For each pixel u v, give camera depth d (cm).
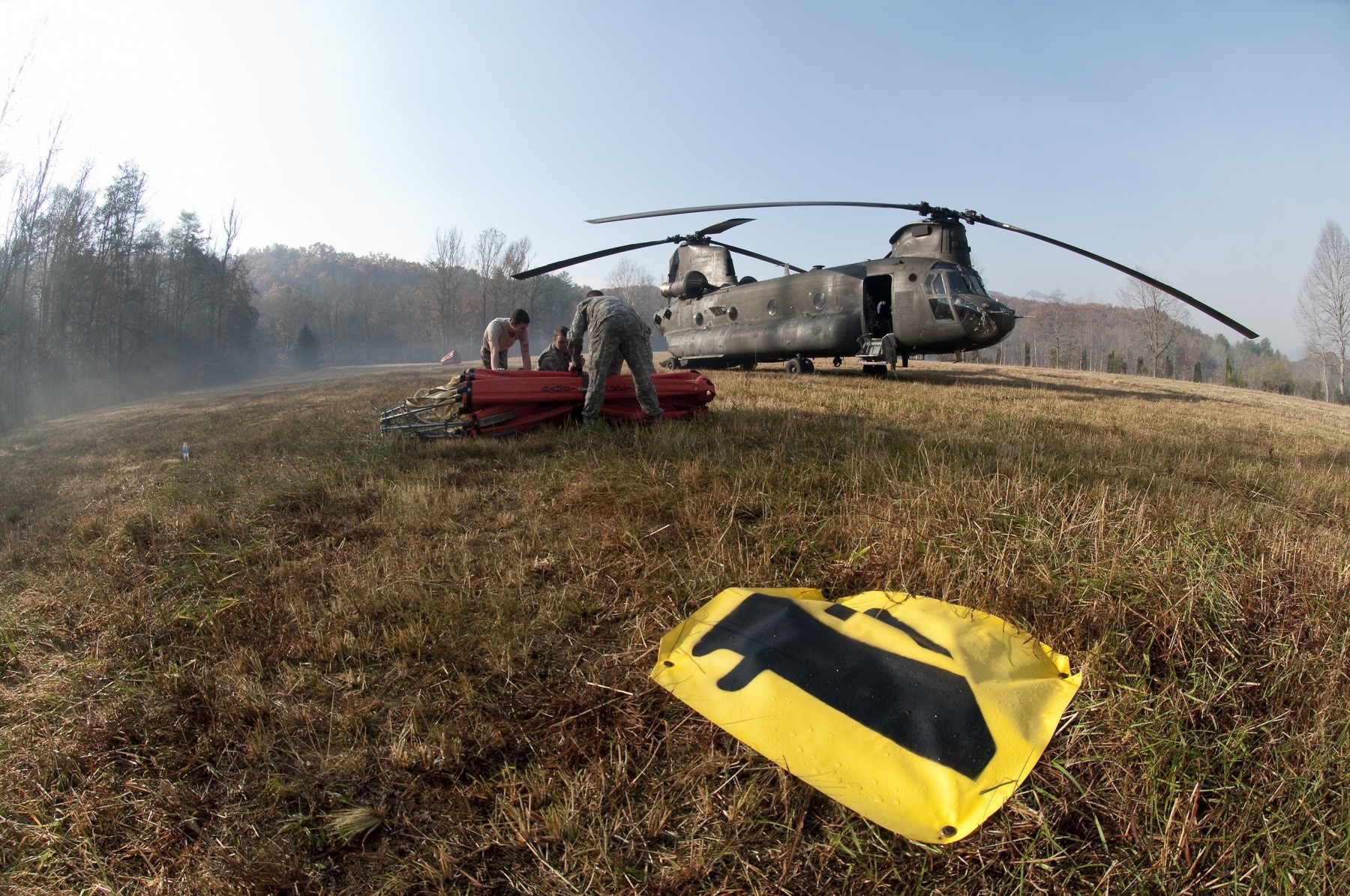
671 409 747
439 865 202
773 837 211
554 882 198
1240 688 264
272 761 244
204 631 325
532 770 236
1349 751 233
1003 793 207
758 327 1741
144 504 526
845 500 439
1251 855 203
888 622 296
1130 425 931
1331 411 1895
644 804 224
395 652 301
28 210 2633
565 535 412
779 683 254
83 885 200
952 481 451
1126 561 343
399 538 418
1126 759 233
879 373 1642
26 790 234
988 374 2122
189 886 197
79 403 3203
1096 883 197
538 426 683
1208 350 12050
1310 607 312
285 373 5991
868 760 221
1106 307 12400
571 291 10325
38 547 462
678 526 412
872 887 195
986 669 260
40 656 316
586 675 285
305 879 198
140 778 238
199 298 5575
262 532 440
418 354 10175
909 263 1485
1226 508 462
